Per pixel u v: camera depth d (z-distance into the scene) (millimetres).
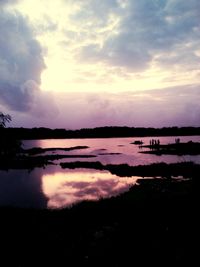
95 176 38250
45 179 36969
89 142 143625
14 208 20141
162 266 9578
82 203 20156
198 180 26828
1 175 40688
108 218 15961
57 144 126312
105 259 10477
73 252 11414
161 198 19516
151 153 69500
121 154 70188
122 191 27938
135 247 11211
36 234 13969
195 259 9875
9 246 12539
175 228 13008
